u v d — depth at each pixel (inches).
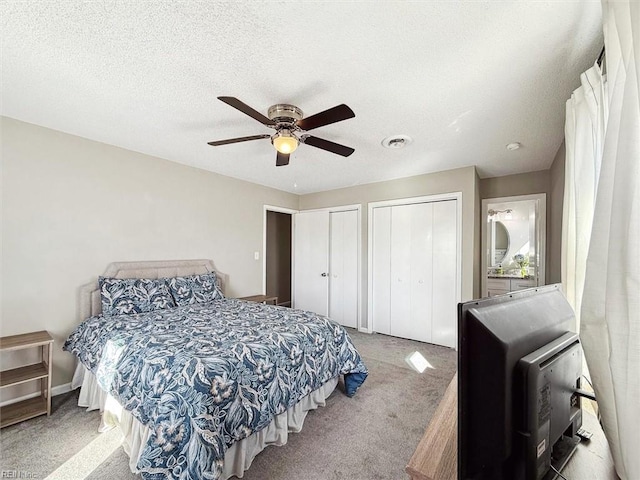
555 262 133.0
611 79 41.1
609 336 34.9
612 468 33.7
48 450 73.4
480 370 26.4
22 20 55.0
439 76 72.2
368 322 180.4
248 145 119.3
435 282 157.9
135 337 82.4
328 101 83.7
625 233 34.3
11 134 95.7
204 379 61.6
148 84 76.4
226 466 63.2
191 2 51.1
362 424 85.6
